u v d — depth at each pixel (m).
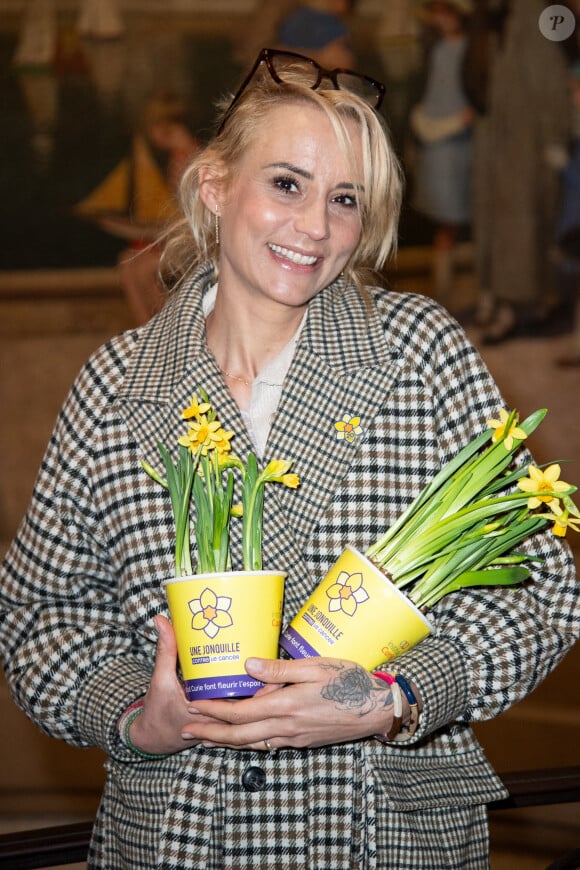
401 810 1.36
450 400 1.44
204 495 1.33
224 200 1.53
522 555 1.36
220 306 1.56
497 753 5.83
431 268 8.19
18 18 8.02
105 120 8.12
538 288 8.08
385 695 1.25
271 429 1.46
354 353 1.47
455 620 1.40
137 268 8.12
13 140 8.06
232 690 1.26
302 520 1.42
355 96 1.45
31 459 8.01
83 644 1.50
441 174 8.12
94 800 5.73
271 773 1.39
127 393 1.50
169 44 8.12
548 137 8.02
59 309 8.12
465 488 1.31
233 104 1.51
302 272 1.45
